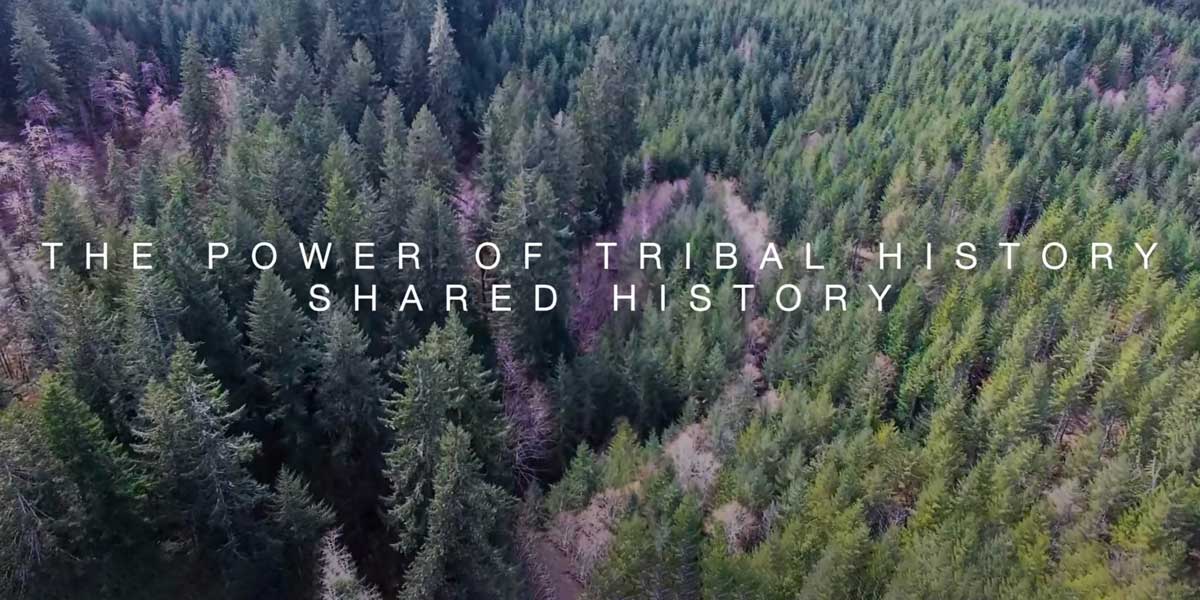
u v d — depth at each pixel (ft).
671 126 297.94
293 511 136.67
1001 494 157.99
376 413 153.07
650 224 260.62
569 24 356.18
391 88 289.33
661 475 169.68
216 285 163.22
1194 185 264.52
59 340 153.89
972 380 198.08
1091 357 181.57
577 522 172.04
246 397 158.20
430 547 127.24
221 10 322.55
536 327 199.21
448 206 202.39
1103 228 230.68
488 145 235.20
